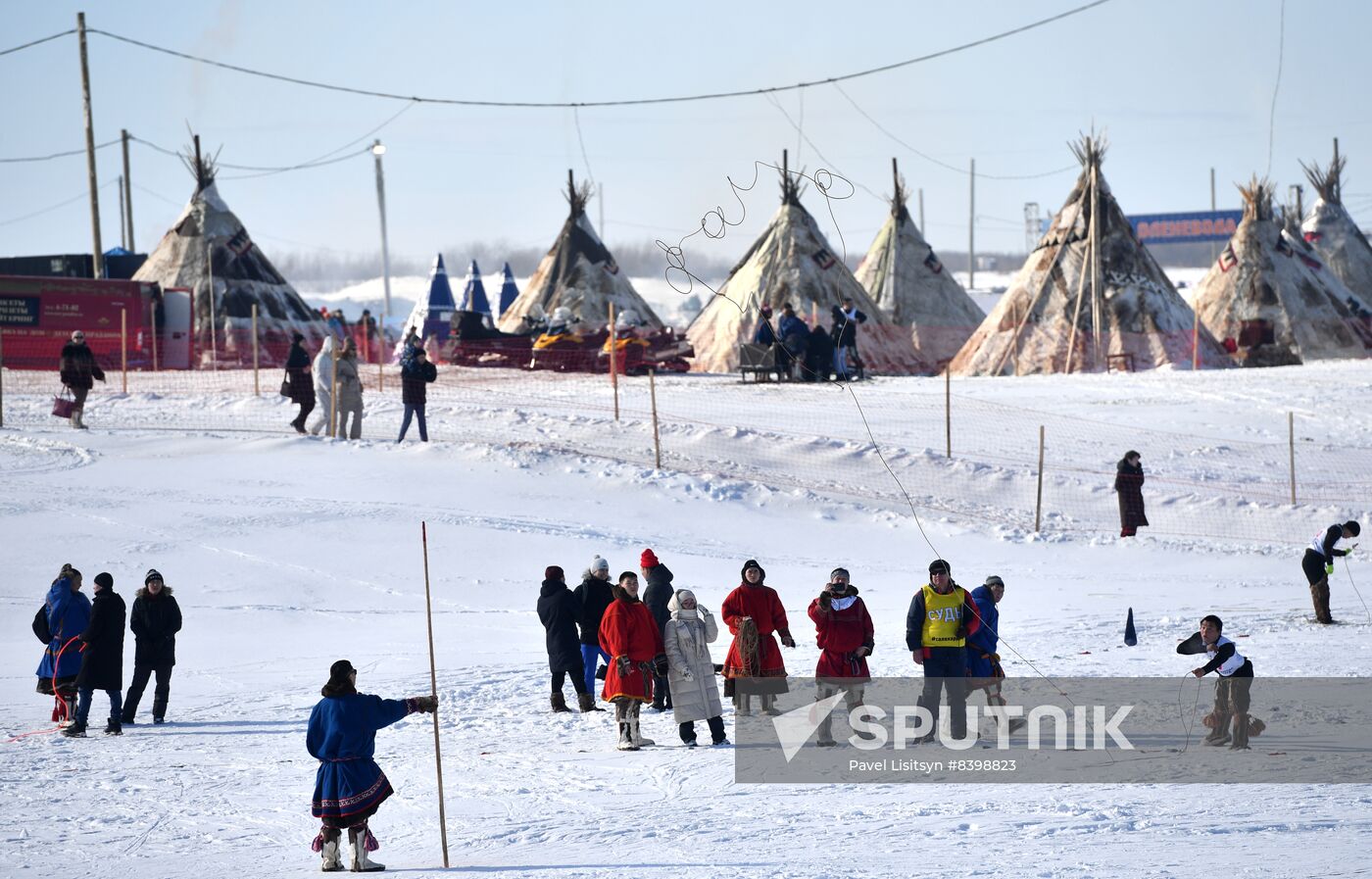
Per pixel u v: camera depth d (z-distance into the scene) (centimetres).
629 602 2842
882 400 9256
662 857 1927
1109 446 7938
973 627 2802
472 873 1889
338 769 1995
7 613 4491
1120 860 1770
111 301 11312
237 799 2469
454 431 7900
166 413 8469
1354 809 2103
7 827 2270
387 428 7975
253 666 3806
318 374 7331
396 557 5300
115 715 3088
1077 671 3428
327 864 1983
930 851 1886
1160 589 5078
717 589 4900
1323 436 8288
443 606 4712
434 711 2050
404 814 2333
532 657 3916
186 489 6291
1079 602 4766
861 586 5088
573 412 8556
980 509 6738
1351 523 4297
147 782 2605
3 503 5919
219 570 5047
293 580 4962
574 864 1909
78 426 7688
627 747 2812
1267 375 10688
